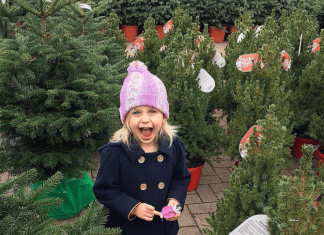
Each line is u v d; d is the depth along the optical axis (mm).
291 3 11016
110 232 1516
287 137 3477
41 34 2912
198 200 3635
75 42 3006
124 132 1741
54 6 2916
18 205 1576
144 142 1702
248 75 3986
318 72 4125
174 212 1690
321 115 4090
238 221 2143
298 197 1554
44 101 2871
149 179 1756
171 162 1834
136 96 1615
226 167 4371
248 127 3430
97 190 1716
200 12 10078
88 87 2953
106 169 1695
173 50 3857
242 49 4566
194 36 4359
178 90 3496
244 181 2195
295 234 1625
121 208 1660
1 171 2680
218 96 4223
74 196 3102
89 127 2771
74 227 1623
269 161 2066
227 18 10391
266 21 4293
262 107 3320
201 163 3799
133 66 1704
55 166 2785
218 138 3725
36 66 2725
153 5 9961
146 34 4953
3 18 4188
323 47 4066
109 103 3135
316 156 4230
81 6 4285
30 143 2867
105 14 9586
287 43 4070
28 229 1516
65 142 2949
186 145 3572
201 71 3477
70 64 2891
